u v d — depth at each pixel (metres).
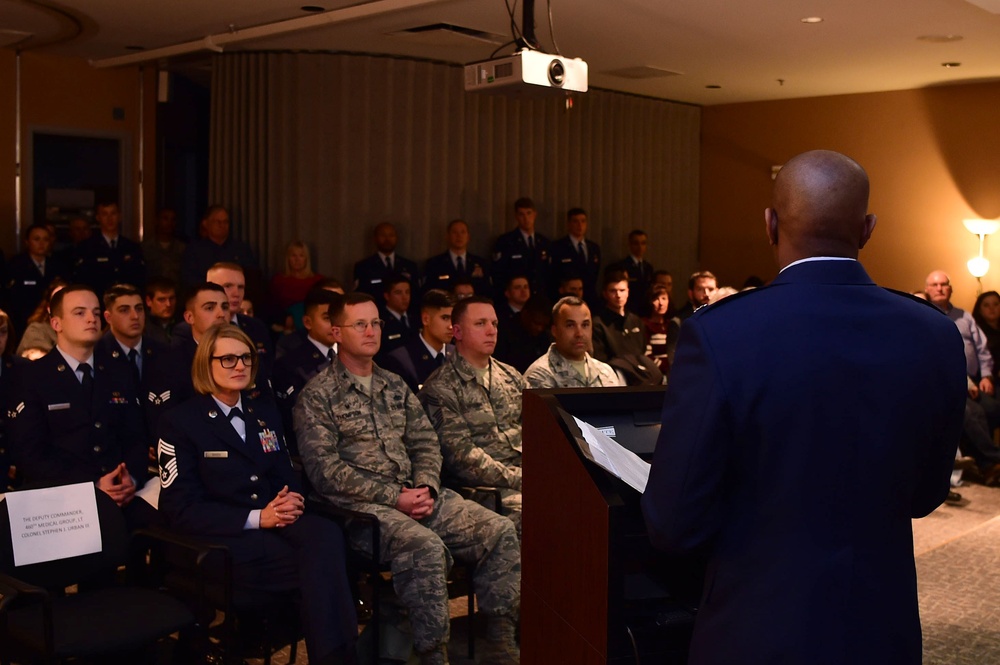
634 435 1.91
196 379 3.07
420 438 3.41
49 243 6.71
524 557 1.90
